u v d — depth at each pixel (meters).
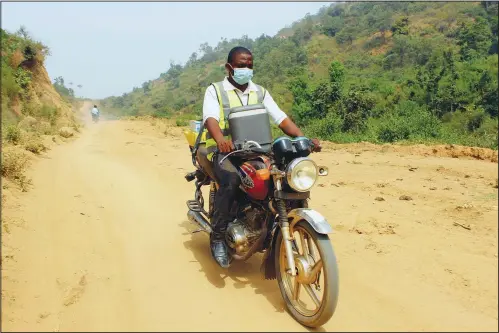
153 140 14.12
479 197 6.24
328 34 109.06
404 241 4.62
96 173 8.12
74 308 3.42
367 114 27.62
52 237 4.75
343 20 110.75
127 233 5.02
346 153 11.80
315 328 3.19
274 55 93.00
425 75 35.16
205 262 4.30
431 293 3.62
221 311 3.42
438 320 3.25
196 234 5.03
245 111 3.63
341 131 21.78
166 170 8.52
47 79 29.91
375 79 51.03
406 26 83.62
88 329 3.14
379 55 74.81
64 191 6.59
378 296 3.59
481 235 4.71
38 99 25.52
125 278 3.92
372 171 8.55
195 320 3.28
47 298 3.54
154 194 6.70
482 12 63.94
